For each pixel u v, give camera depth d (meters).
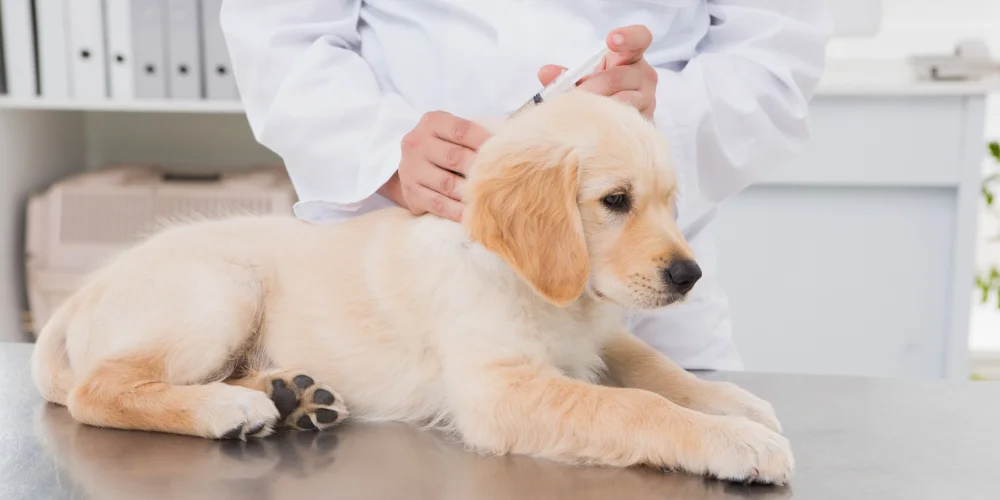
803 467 0.88
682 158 1.29
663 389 1.08
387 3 1.40
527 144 0.97
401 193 1.21
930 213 2.26
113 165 2.79
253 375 1.06
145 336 1.04
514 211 0.94
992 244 3.15
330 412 1.01
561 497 0.80
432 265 1.02
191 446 0.94
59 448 0.93
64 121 2.86
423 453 0.92
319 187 1.31
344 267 1.09
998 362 3.11
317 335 1.08
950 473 0.86
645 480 0.85
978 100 2.17
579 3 1.33
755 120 1.35
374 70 1.41
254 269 1.11
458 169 1.04
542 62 1.27
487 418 0.93
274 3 1.40
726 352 1.44
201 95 2.40
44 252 2.50
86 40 2.37
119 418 0.98
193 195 2.48
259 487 0.82
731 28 1.45
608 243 0.97
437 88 1.35
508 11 1.31
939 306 2.29
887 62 2.88
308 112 1.28
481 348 0.97
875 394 1.15
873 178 2.24
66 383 1.08
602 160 0.97
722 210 2.31
